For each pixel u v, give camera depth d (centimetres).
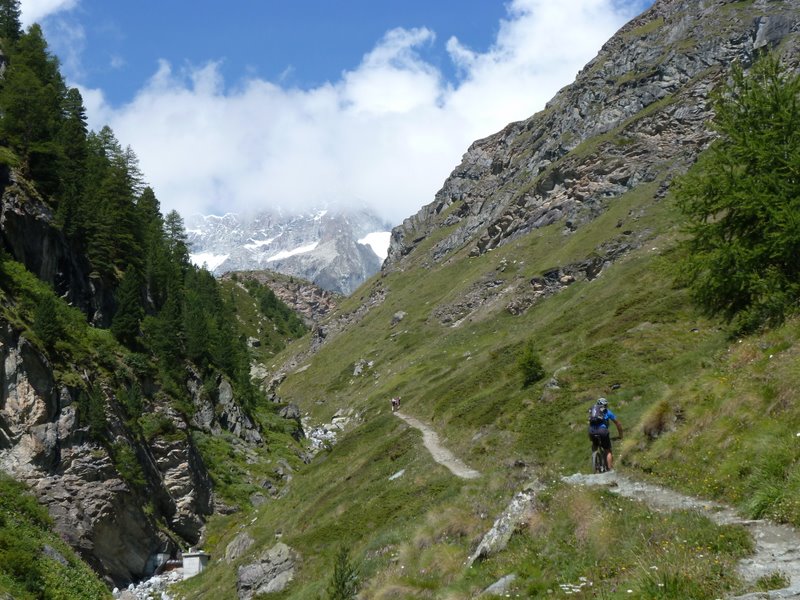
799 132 2494
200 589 4934
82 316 7431
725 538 1287
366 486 4734
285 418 11025
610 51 17938
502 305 11431
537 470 3253
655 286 6312
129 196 10262
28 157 8219
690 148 11638
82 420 5853
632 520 1527
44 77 10525
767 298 2419
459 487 3584
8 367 5528
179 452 7000
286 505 5825
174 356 8512
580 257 10425
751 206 2438
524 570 1579
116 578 5641
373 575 2639
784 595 1008
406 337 13612
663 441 2070
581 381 4366
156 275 10256
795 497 1340
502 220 15400
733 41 13488
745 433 1764
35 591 3984
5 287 6347
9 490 5000
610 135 13938
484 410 5059
